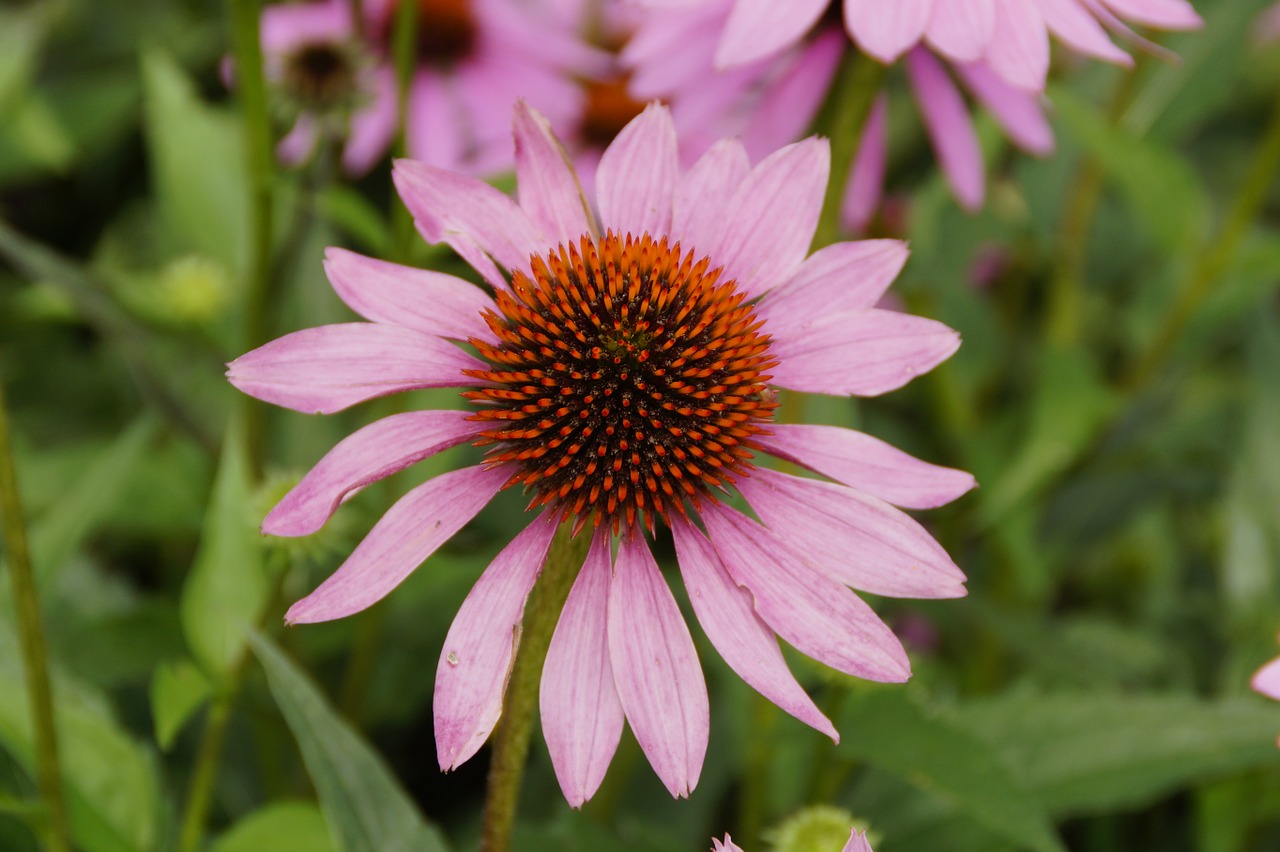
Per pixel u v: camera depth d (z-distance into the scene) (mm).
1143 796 404
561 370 345
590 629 333
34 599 361
